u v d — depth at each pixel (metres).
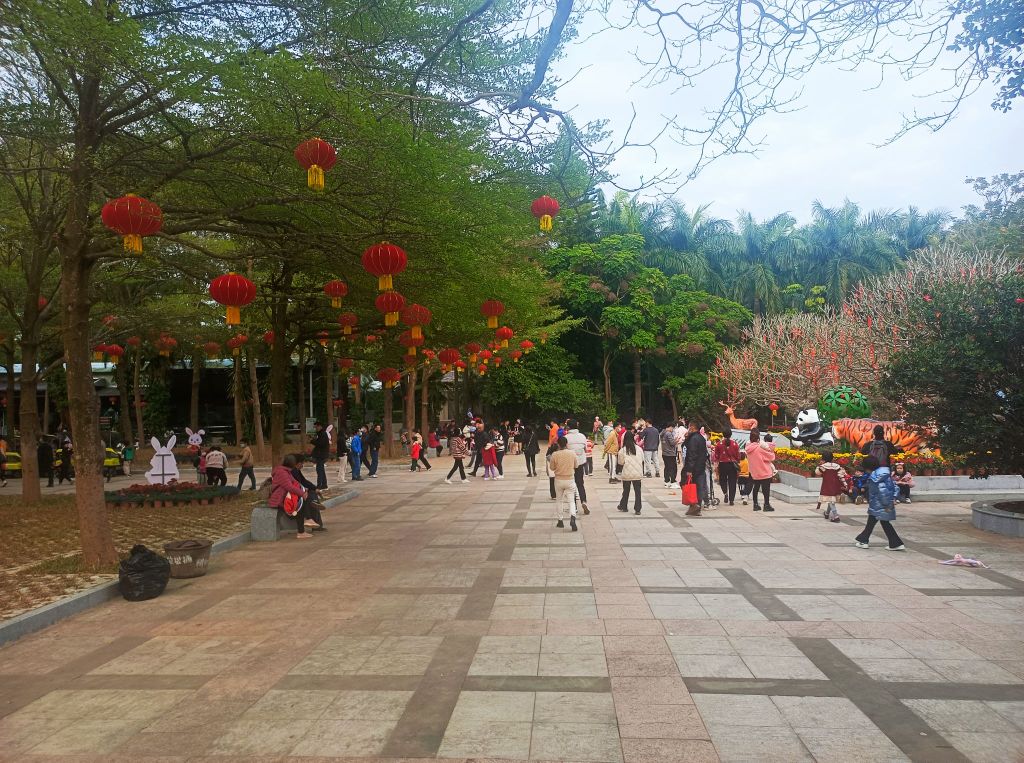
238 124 7.80
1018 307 9.88
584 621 6.03
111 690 4.77
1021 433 10.21
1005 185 28.98
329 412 31.77
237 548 10.08
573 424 16.41
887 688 4.43
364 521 12.48
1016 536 9.62
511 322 16.66
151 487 15.21
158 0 7.97
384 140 7.54
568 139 7.31
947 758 3.54
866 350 21.75
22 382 15.37
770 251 46.16
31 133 8.34
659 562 8.38
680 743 3.75
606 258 39.59
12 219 13.40
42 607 6.62
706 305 40.47
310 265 12.12
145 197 8.33
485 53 7.84
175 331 20.11
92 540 8.48
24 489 15.30
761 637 5.50
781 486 15.73
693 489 12.20
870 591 6.83
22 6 6.04
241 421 33.31
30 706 4.53
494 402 38.09
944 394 10.62
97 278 16.36
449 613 6.39
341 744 3.85
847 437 18.03
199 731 4.07
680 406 42.47
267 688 4.70
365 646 5.52
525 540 10.07
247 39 7.89
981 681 4.51
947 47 5.98
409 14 7.84
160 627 6.28
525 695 4.45
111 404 39.56
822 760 3.54
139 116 8.45
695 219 45.62
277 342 15.94
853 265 43.00
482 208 9.04
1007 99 6.10
